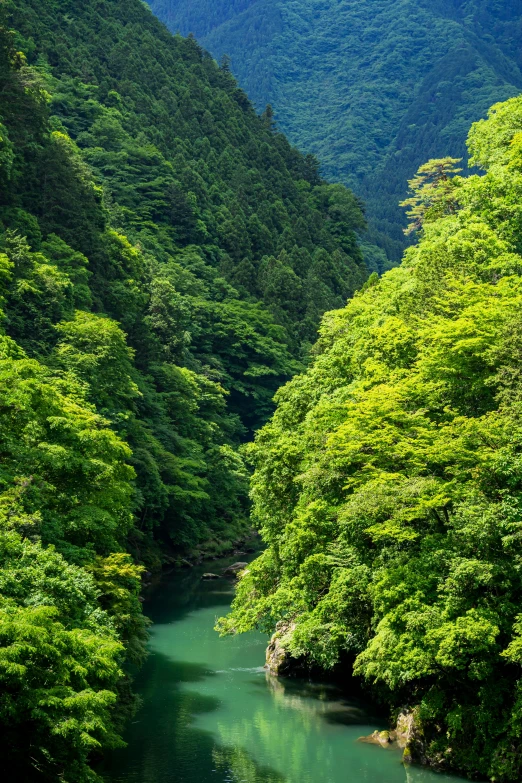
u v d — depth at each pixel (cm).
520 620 2659
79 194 10025
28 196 9375
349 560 3416
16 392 3516
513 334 3300
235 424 11475
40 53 16100
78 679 2331
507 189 5006
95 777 2483
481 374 3462
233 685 4212
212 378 11700
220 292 13975
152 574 7406
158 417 8881
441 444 3025
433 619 2761
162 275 12469
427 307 4484
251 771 3067
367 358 4300
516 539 2744
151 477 7388
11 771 2305
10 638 2139
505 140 5988
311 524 3681
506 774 2670
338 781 2958
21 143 9562
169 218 15275
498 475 3003
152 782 2961
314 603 3766
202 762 3159
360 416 3462
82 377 6731
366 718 3684
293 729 3534
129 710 3478
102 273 9725
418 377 3591
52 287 7450
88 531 3766
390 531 2959
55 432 3712
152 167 15688
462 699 2944
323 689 4141
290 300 14638
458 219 5459
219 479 9475
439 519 3105
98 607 2989
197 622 5647
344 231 18388
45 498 3500
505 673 2831
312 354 8306
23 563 2667
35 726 2255
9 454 3531
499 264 4334
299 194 18238
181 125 17738
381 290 6419
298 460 4244
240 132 19000
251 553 8881
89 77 16738
